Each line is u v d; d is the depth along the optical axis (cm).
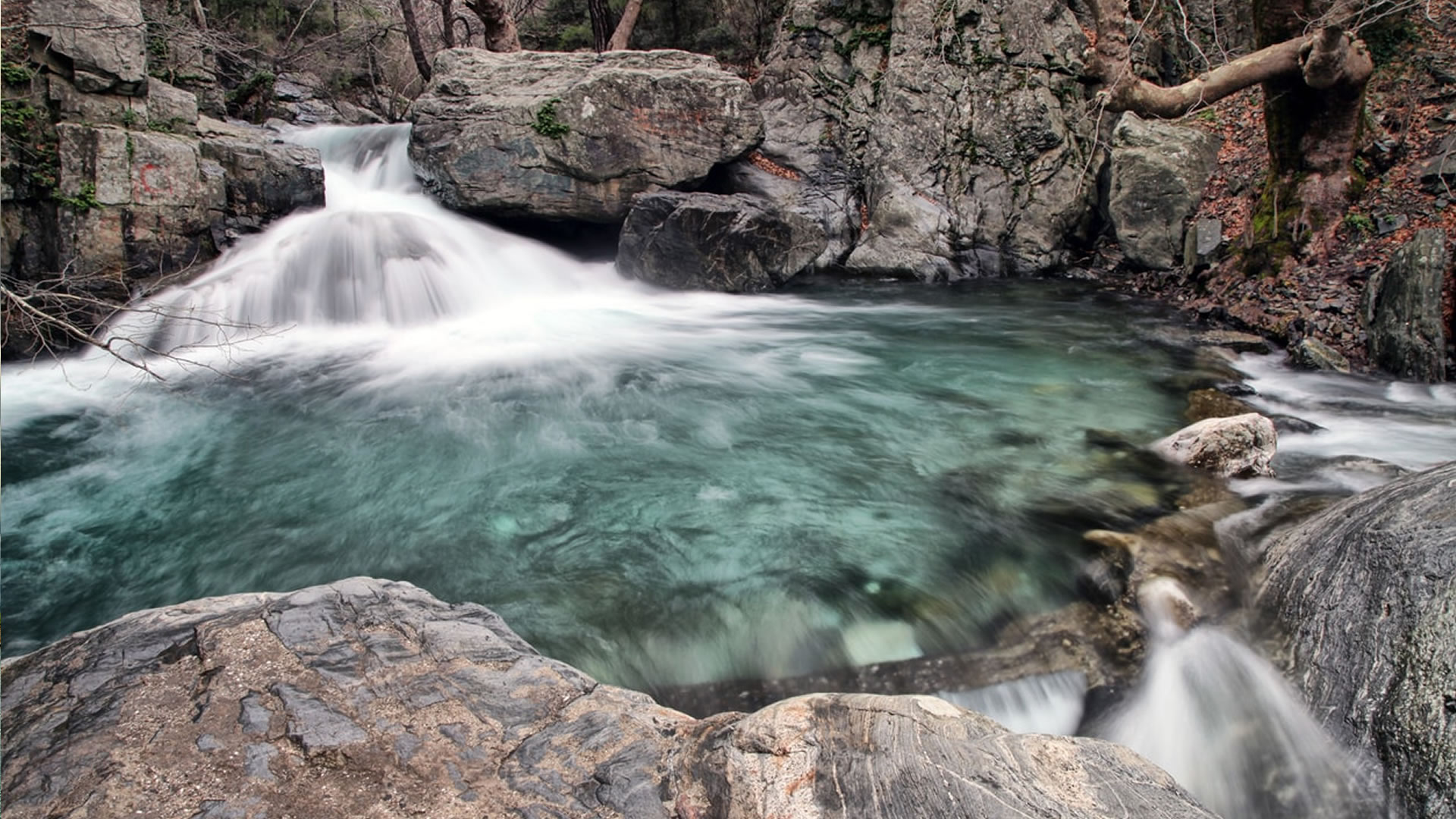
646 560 437
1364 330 748
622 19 1650
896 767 210
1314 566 346
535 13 2158
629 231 1072
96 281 830
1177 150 1049
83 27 782
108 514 519
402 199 1191
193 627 283
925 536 455
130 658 265
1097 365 789
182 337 840
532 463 572
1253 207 965
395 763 225
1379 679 282
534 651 282
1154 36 1243
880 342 888
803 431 630
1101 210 1191
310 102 1842
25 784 213
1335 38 731
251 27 1902
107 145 841
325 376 768
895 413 666
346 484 550
